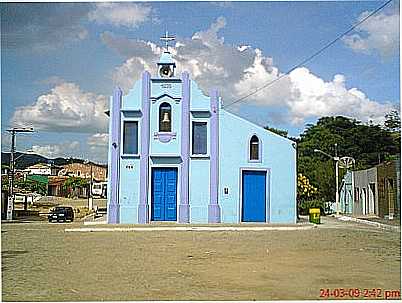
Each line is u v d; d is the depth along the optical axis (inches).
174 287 463.2
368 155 2527.1
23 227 1088.8
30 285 470.3
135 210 1103.0
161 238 828.0
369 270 545.6
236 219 1120.8
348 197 2078.0
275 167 1146.7
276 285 473.4
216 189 1119.0
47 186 3122.5
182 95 1125.1
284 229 1005.8
